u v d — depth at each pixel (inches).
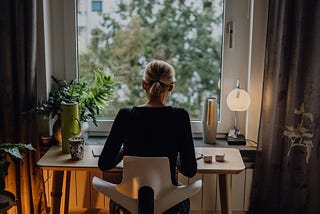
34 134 112.6
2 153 105.0
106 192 85.4
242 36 119.9
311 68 107.1
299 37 105.3
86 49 122.2
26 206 115.6
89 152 106.8
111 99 121.3
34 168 114.7
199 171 97.1
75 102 108.4
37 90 116.9
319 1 103.3
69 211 122.4
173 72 84.0
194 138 125.3
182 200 84.5
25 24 106.4
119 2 119.0
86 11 119.8
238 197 119.7
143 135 81.8
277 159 112.7
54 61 122.3
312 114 109.2
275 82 109.1
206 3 118.7
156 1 118.7
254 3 113.9
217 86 123.8
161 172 81.3
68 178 112.4
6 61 107.1
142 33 120.6
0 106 109.8
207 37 120.6
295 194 114.0
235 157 104.8
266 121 111.3
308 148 110.9
